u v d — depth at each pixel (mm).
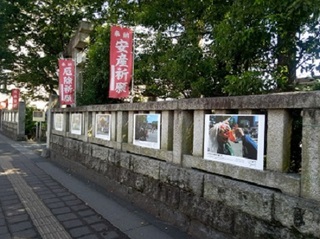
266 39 3924
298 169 2684
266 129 2791
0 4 12852
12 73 16109
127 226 3857
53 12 14320
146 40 8609
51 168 8227
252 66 4586
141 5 8469
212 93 5480
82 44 10266
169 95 8227
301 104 2391
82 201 4992
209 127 3393
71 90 9438
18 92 18828
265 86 3979
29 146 14477
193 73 5594
